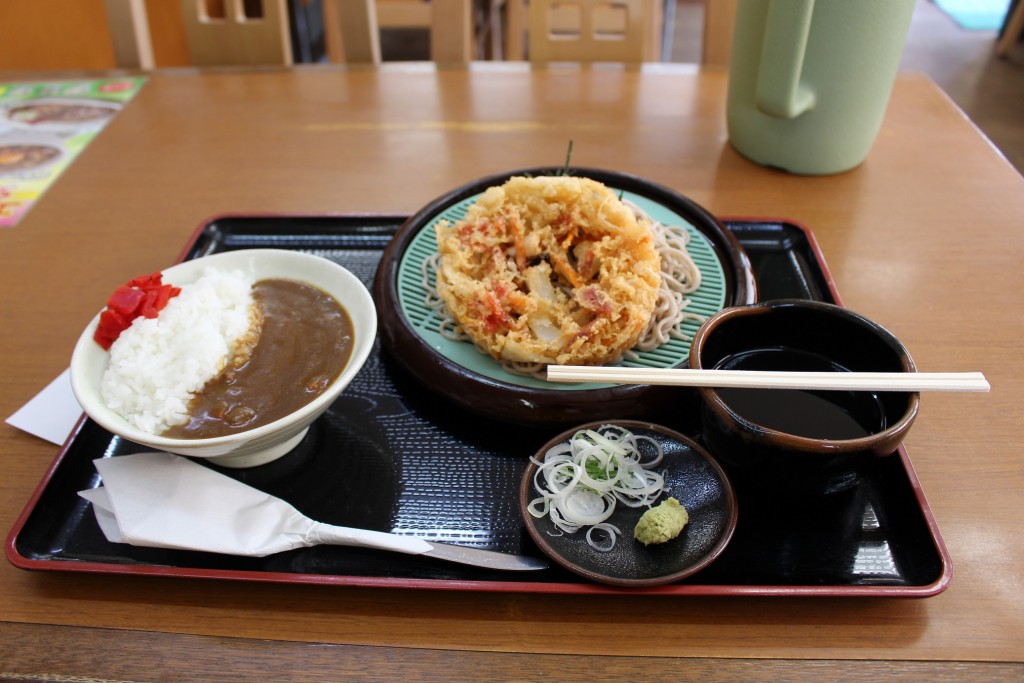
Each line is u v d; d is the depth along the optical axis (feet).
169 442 1.03
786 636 0.98
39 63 3.52
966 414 1.29
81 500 1.19
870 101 1.80
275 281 1.41
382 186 1.96
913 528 1.10
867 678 0.93
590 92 2.35
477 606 1.03
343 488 1.20
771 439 1.01
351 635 1.00
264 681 0.95
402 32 5.42
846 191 1.89
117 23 2.54
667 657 0.96
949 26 5.47
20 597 1.05
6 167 2.06
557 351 1.33
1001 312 1.51
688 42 5.62
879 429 1.15
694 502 1.10
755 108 1.91
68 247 1.77
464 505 1.17
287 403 1.18
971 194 1.87
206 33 2.63
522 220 1.52
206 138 2.19
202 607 1.04
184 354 1.21
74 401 1.36
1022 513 1.13
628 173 1.93
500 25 4.64
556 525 1.07
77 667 0.97
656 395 1.23
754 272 1.62
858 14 1.65
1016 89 4.65
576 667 0.95
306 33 4.44
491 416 1.26
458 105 2.31
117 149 2.15
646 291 1.37
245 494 1.14
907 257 1.67
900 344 1.15
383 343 1.41
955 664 0.95
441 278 1.45
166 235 1.81
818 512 1.14
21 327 1.54
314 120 2.26
